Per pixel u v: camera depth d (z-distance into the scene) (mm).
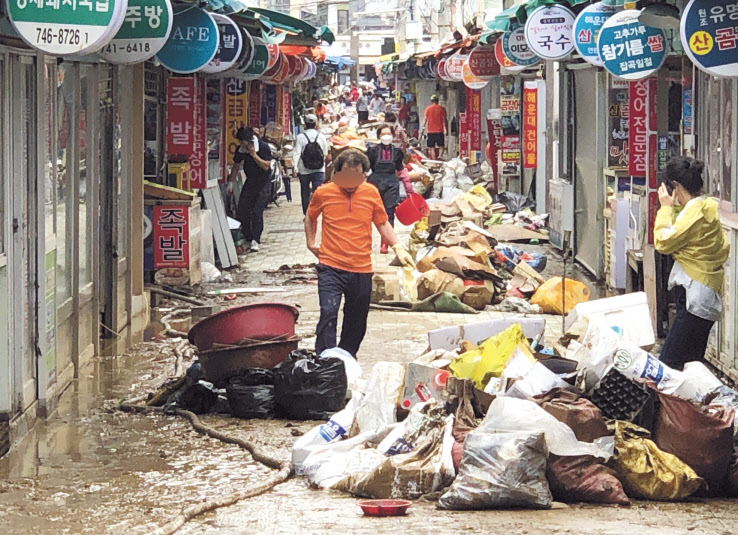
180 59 13586
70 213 11391
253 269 19109
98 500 7605
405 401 8484
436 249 16438
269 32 19953
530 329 9555
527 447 7203
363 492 7578
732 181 10938
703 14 9250
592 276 18156
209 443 9180
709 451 7633
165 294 16125
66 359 11312
